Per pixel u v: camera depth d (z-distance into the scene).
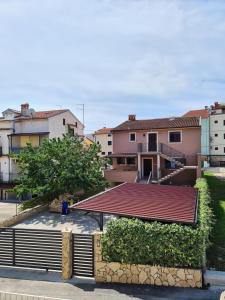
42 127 41.50
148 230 12.10
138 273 12.15
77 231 21.39
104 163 30.52
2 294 10.39
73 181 26.52
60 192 27.48
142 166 36.88
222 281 11.49
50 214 26.80
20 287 11.95
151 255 12.01
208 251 13.91
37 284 12.20
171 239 11.88
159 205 15.34
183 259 11.76
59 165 27.36
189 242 11.74
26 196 39.78
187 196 17.77
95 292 11.48
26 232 14.18
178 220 12.71
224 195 25.33
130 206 15.16
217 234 16.03
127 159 38.00
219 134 64.38
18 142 42.25
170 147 35.75
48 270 13.52
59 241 13.84
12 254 14.02
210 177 35.47
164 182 34.75
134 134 37.97
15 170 41.66
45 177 27.00
